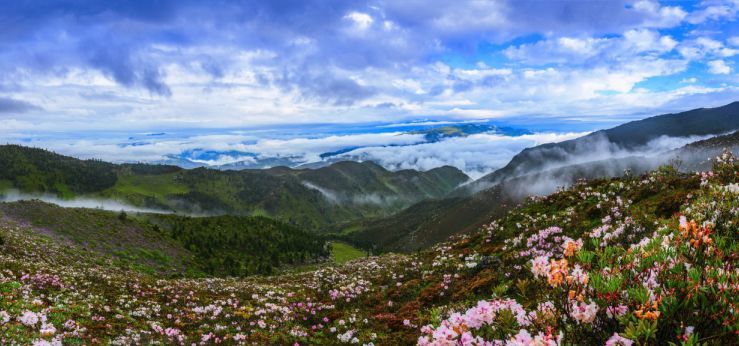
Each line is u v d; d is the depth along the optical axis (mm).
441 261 26547
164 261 83312
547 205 27766
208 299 27828
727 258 4293
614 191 23469
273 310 24297
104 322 19922
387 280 27766
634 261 4570
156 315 23031
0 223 60844
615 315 3631
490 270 20047
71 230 73625
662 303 3568
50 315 18047
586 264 4480
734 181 15219
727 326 3320
